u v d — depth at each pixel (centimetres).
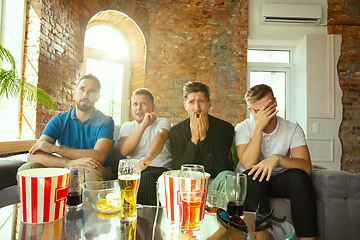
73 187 80
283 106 365
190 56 331
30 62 208
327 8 336
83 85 156
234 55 335
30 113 206
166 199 72
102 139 149
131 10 318
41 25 210
